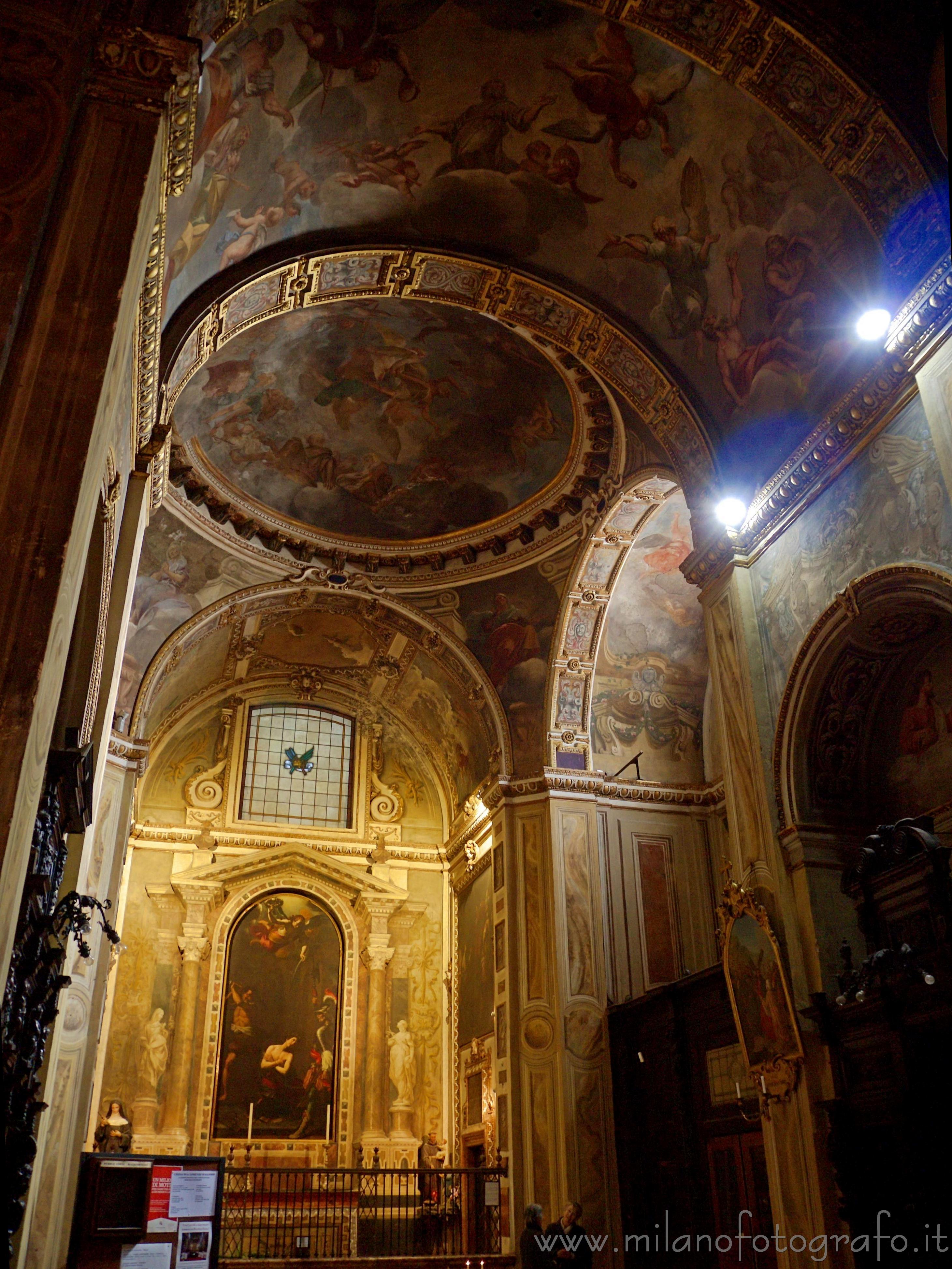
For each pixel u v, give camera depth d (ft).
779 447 43.93
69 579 21.09
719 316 45.47
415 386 60.59
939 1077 31.19
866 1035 34.45
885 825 38.45
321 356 57.88
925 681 39.11
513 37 39.40
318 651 77.15
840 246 39.45
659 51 39.01
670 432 49.67
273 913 76.43
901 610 36.65
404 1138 71.36
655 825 66.28
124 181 24.86
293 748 81.71
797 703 40.04
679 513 60.85
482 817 70.28
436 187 45.14
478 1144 66.18
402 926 78.33
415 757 83.82
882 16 35.47
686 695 69.36
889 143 35.94
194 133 31.40
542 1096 58.13
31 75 24.18
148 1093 68.49
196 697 78.54
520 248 47.96
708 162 41.83
